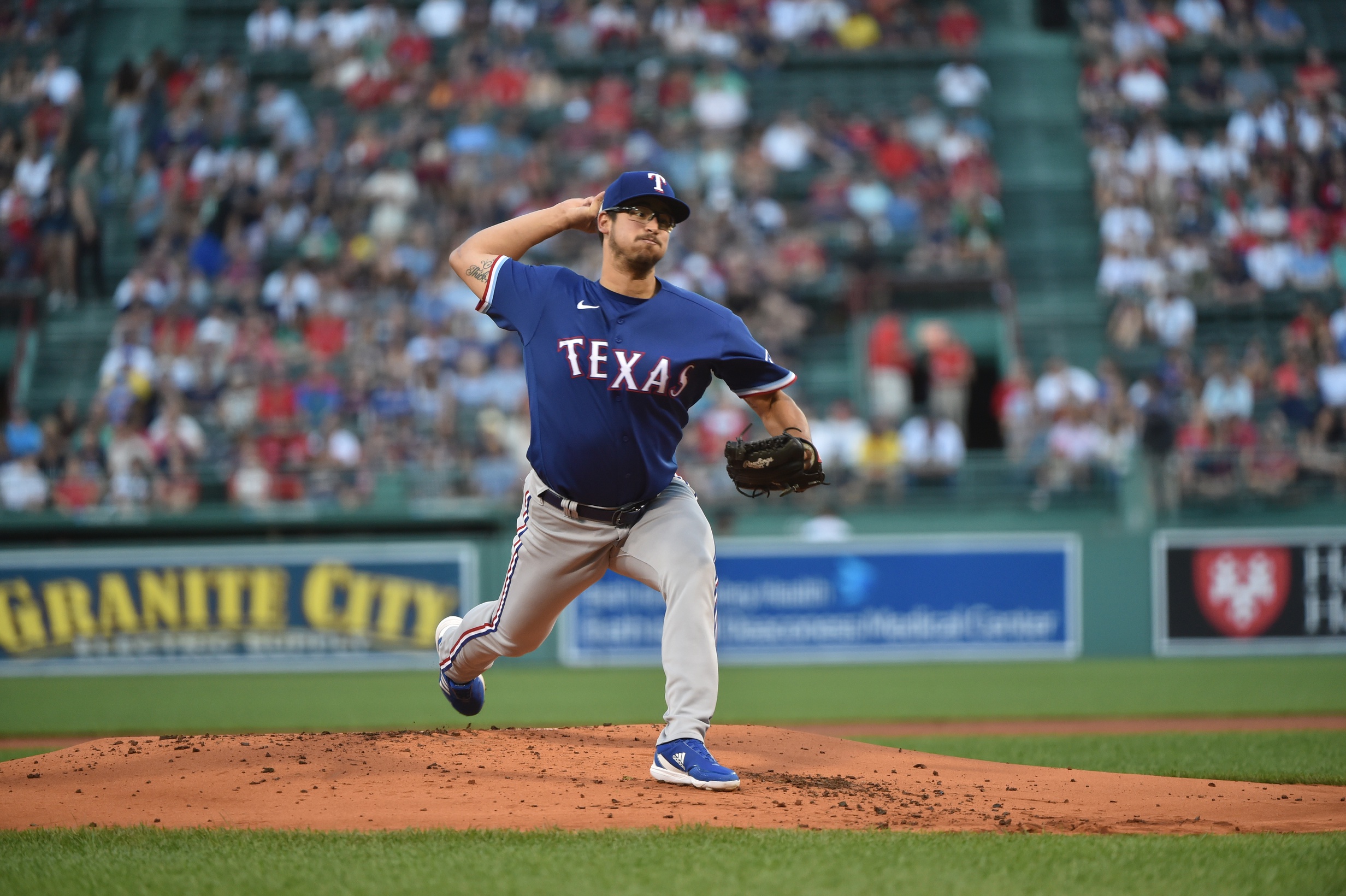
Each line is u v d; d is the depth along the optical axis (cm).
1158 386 6259
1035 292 7356
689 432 5862
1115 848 1442
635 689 4447
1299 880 1300
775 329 6775
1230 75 8162
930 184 7544
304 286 6700
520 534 1864
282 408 6025
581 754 1997
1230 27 8506
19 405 6631
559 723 3572
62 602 5072
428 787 1772
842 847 1433
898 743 3125
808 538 5309
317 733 2155
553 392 1750
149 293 6812
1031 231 7650
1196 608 5328
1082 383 6238
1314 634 5322
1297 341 6475
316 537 5216
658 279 1798
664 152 7581
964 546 5309
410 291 6788
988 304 6919
